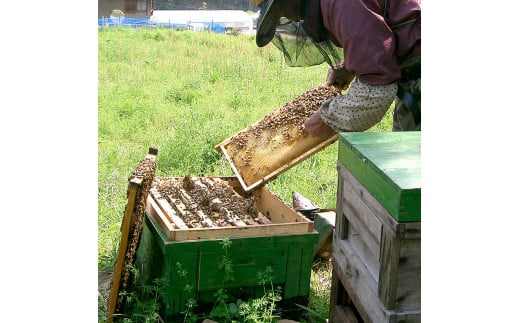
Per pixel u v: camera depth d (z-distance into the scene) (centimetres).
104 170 455
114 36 1323
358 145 204
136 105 691
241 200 312
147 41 1281
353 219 211
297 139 301
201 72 941
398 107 296
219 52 1138
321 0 260
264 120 328
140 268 303
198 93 781
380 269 183
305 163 494
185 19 1933
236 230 260
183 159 495
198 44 1252
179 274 253
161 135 571
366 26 248
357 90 258
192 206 294
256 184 304
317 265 333
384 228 179
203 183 330
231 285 263
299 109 314
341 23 252
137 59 1053
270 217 314
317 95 319
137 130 595
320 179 460
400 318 177
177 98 771
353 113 262
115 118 633
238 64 988
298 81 892
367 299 195
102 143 543
